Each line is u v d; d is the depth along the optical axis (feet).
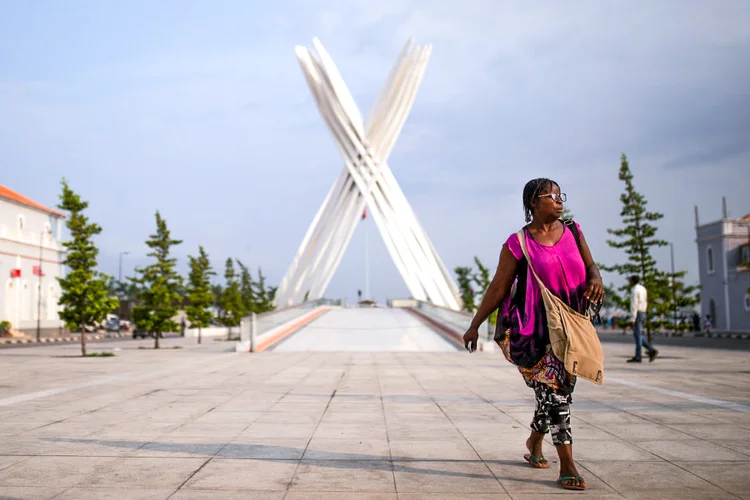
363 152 184.55
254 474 16.81
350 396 33.65
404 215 187.62
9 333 169.07
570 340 15.69
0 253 170.91
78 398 32.94
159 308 114.62
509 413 27.53
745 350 80.64
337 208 189.06
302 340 97.71
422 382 41.27
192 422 25.05
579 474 16.14
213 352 86.99
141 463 18.03
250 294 244.22
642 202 74.13
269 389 37.11
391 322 124.26
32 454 19.17
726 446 20.43
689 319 204.33
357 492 15.14
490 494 14.98
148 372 50.52
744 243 183.62
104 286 87.40
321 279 185.26
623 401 30.96
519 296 16.98
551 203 16.44
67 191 86.84
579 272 16.38
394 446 20.49
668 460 18.51
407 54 179.63
